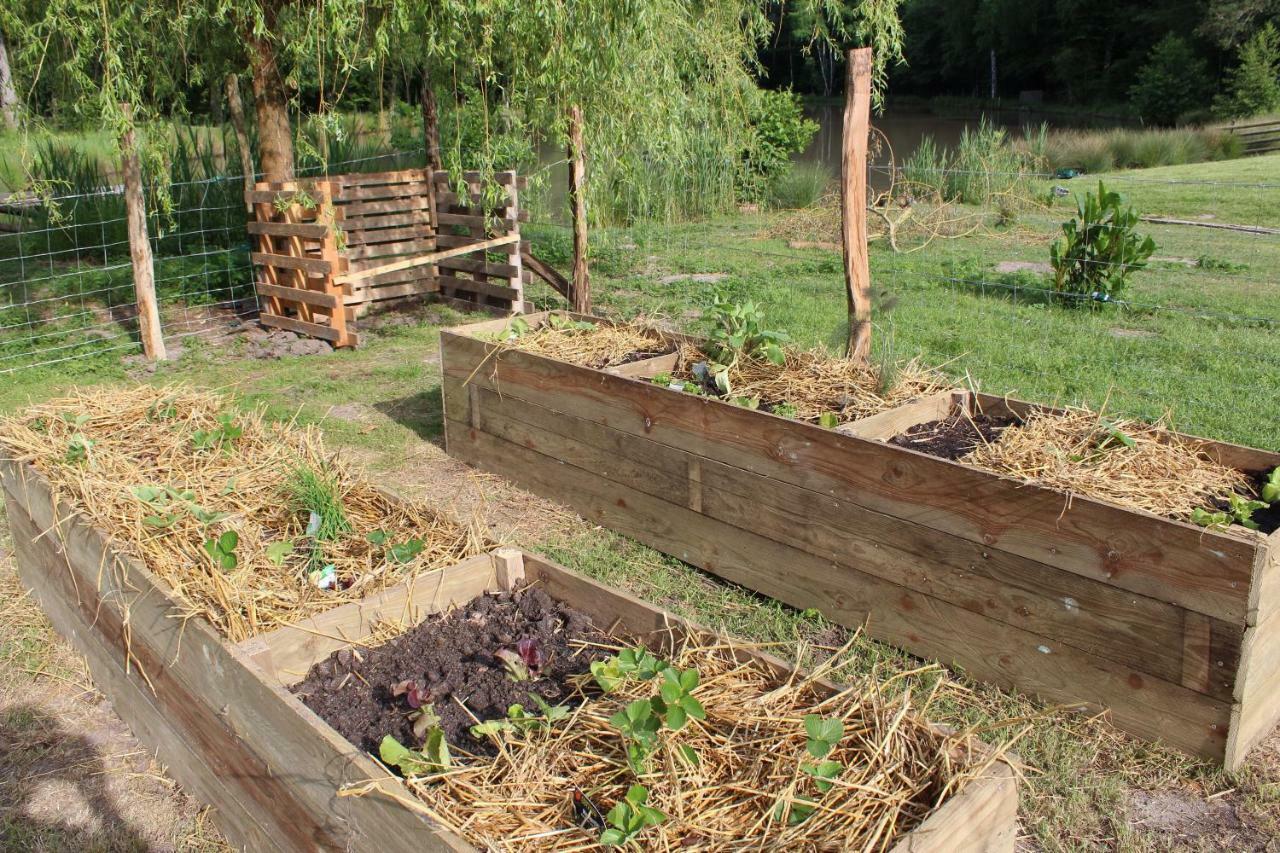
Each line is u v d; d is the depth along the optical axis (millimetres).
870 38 8086
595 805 2154
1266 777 3096
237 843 2893
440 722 2523
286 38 8492
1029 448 3836
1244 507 3387
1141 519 3080
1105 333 8062
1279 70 32375
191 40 8836
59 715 3652
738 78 9648
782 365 5035
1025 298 9398
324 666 2832
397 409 7039
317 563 3230
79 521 3459
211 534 3314
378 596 2984
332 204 9078
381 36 7527
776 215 14836
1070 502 3240
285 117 9562
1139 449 3846
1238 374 6918
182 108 9250
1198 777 3086
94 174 13266
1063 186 15500
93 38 7836
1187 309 8703
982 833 2020
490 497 5477
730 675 2559
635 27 7344
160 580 3012
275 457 3980
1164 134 20500
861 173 5273
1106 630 3238
